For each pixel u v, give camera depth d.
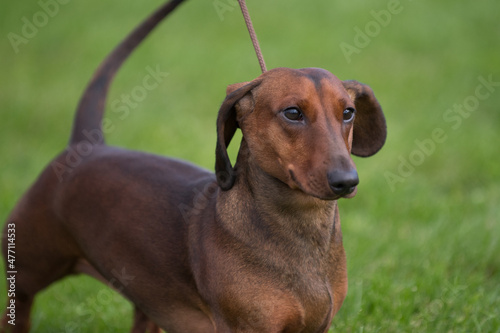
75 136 6.33
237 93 4.74
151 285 5.48
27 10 18.16
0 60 15.49
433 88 13.49
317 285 4.86
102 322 7.13
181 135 11.59
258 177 4.80
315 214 4.80
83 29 17.56
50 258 6.15
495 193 9.33
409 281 7.23
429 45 16.20
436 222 8.49
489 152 10.52
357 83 5.08
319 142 4.39
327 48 15.82
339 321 6.68
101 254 5.71
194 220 5.24
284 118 4.52
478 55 15.38
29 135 11.90
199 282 5.09
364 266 7.59
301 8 19.38
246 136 4.80
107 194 5.69
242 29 17.67
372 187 9.49
